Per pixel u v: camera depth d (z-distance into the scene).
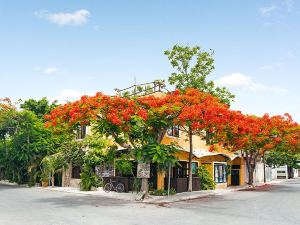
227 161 36.78
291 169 72.12
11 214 15.75
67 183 33.53
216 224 13.82
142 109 20.19
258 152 37.41
